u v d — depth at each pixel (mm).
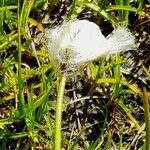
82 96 182
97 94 181
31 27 191
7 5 187
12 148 171
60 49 130
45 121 173
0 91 173
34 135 165
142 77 187
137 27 193
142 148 154
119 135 175
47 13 195
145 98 94
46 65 171
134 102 182
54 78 171
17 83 172
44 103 164
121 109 178
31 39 180
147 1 197
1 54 184
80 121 178
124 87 182
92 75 180
